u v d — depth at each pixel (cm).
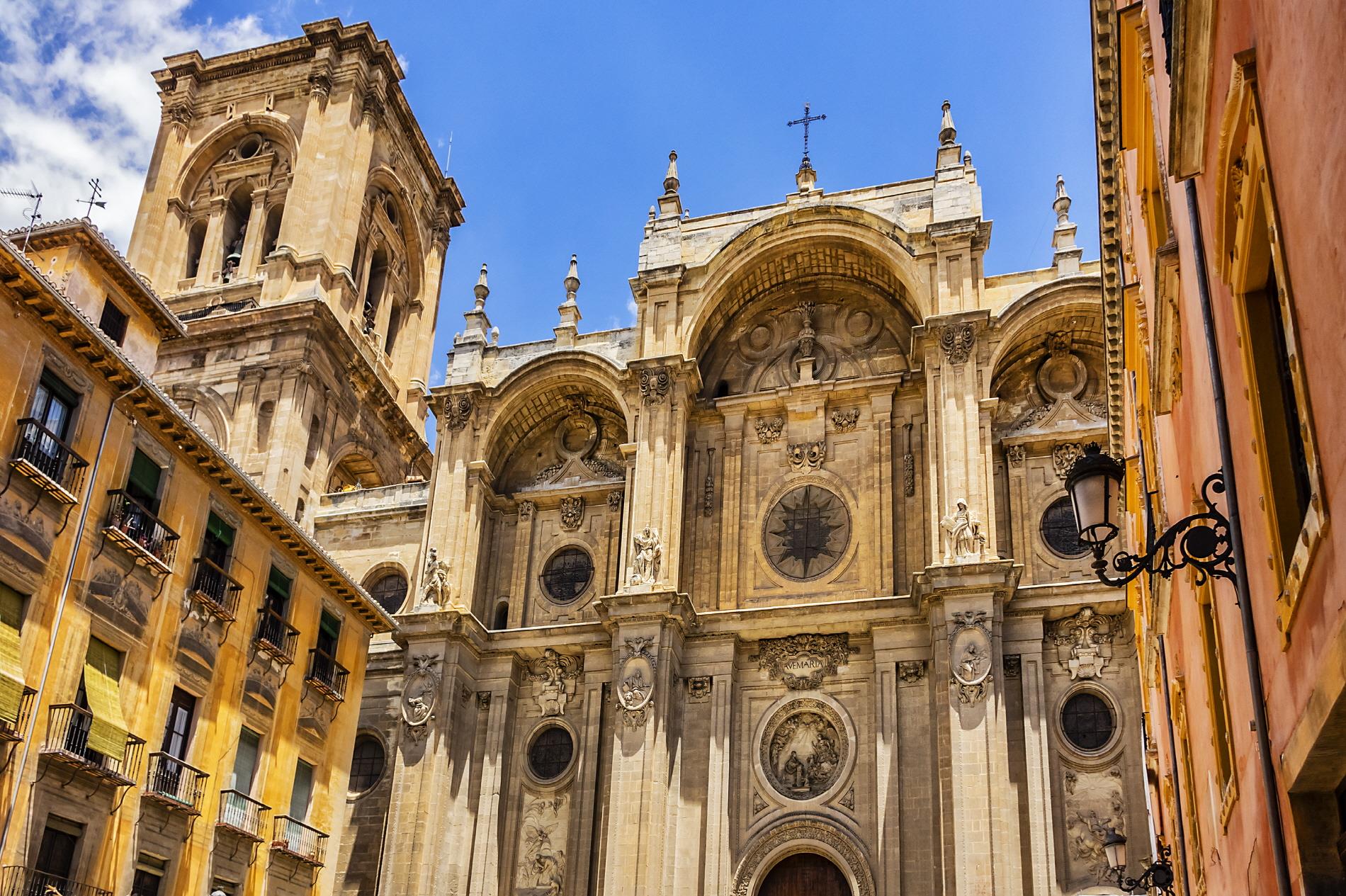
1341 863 984
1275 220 910
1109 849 2980
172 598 3362
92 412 3141
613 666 4288
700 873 4028
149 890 3162
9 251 2844
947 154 4803
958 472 4209
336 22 6981
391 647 4953
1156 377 1761
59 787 2884
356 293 6725
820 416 4756
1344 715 847
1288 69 836
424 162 7631
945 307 4500
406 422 6712
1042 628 4031
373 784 4631
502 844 4362
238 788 3556
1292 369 905
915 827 3919
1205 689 1675
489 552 4972
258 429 5816
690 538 4709
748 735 4269
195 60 7181
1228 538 1195
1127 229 2355
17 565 2856
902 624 4184
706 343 5050
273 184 6831
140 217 6869
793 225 4834
